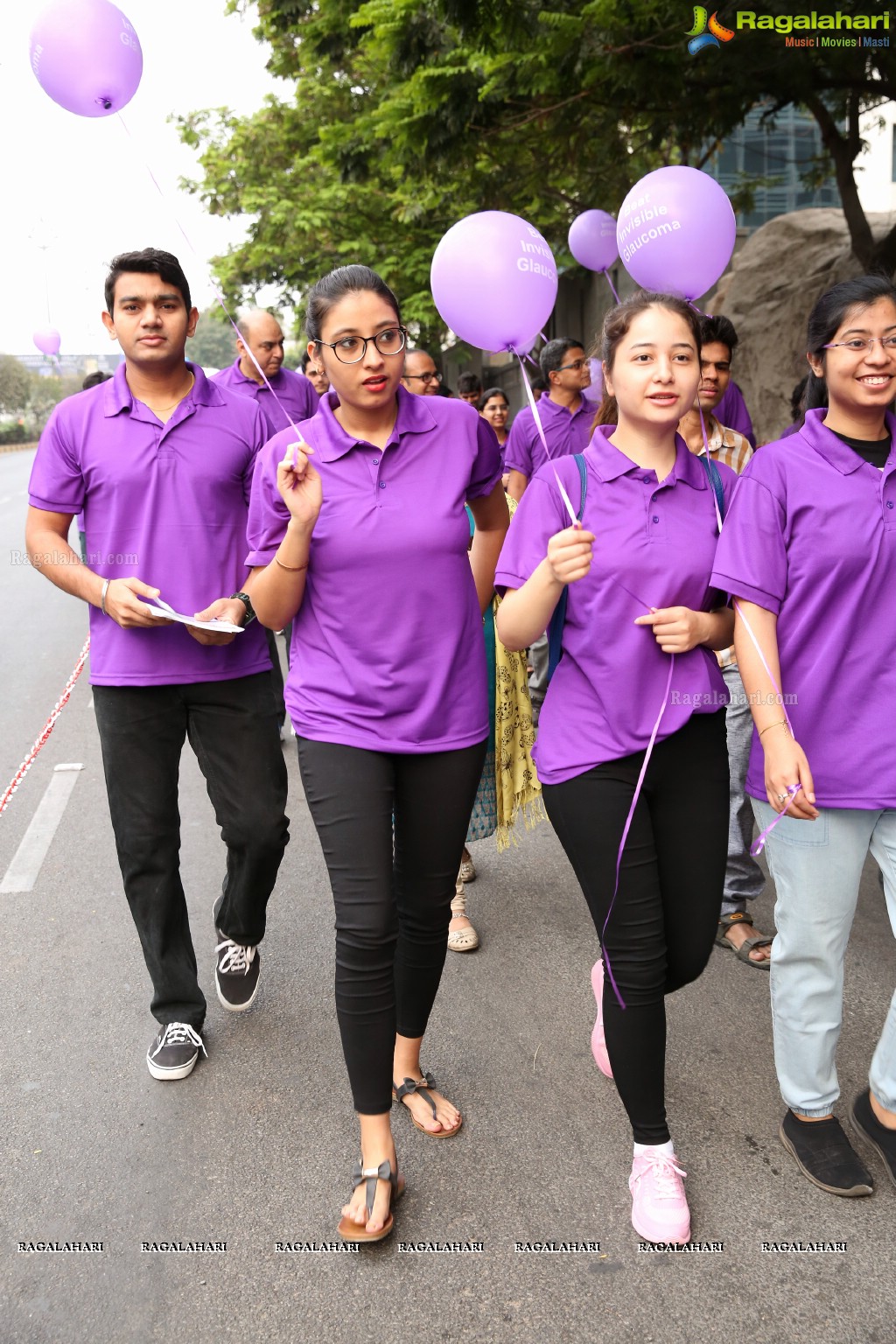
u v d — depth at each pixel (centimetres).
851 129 698
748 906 382
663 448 229
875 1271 214
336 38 744
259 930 309
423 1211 235
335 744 236
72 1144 260
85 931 374
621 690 224
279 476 219
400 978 259
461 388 795
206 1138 261
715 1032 303
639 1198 226
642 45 573
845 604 222
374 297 223
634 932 225
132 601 263
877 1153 249
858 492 221
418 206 1041
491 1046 298
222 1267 221
